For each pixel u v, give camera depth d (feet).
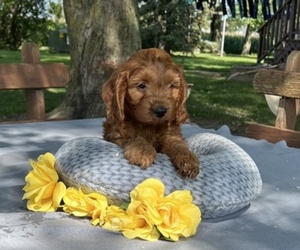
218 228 1.45
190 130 2.80
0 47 15.83
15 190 1.72
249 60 16.10
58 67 3.06
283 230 1.47
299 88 2.64
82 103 4.09
